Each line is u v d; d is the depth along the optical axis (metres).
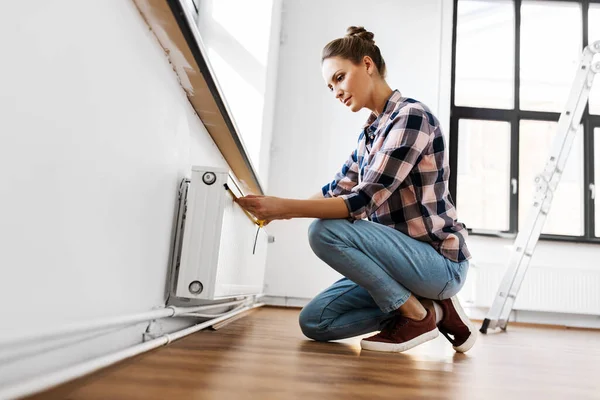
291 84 5.11
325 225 1.58
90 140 0.95
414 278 1.59
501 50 5.48
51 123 0.80
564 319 4.89
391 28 5.21
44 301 0.84
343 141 5.04
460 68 5.47
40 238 0.80
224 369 1.06
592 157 5.14
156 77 1.30
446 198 1.68
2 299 0.71
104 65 0.98
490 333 3.48
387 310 1.60
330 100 5.09
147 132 1.27
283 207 1.51
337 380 1.03
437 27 5.21
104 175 1.03
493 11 5.50
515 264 3.76
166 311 1.44
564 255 4.98
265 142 4.36
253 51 3.87
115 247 1.13
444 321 1.75
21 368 0.79
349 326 1.74
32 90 0.74
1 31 0.65
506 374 1.36
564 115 3.85
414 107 1.60
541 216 3.79
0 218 0.69
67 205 0.88
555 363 1.75
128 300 1.25
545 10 5.48
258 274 3.00
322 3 5.23
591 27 5.41
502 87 5.43
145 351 1.19
